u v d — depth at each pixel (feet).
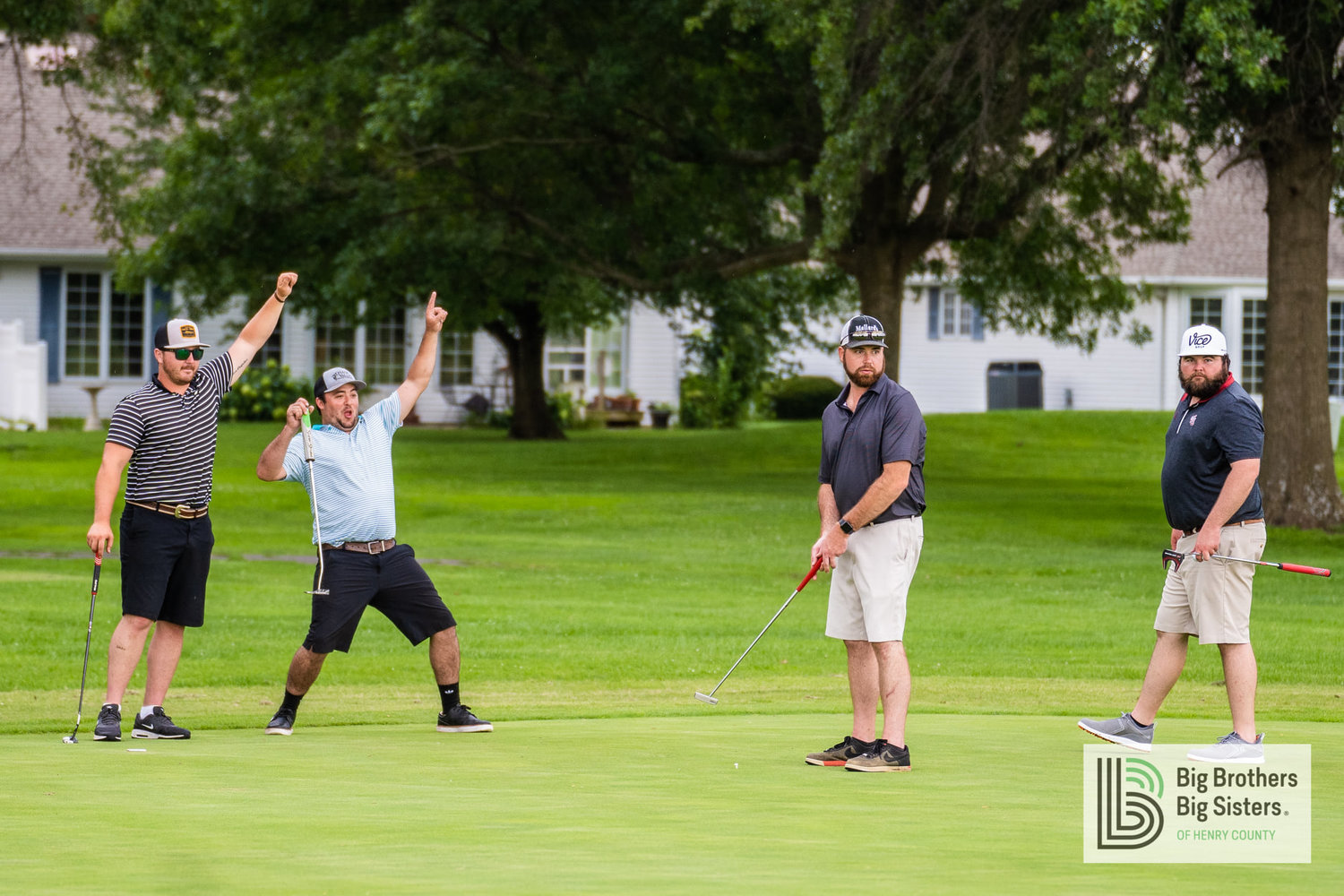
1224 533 60.39
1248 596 60.49
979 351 385.70
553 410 362.53
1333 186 186.91
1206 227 376.89
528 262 241.96
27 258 352.28
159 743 62.08
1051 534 185.57
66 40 207.10
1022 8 174.60
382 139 214.90
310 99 224.33
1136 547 176.24
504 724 69.31
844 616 58.85
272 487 221.66
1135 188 238.27
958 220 220.84
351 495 66.80
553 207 241.76
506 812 44.60
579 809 45.16
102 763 54.70
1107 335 376.27
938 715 73.20
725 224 257.75
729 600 132.26
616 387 386.32
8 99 366.63
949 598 135.74
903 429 57.36
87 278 355.77
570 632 112.06
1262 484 186.39
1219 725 69.21
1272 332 185.16
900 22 182.60
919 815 44.47
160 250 245.65
